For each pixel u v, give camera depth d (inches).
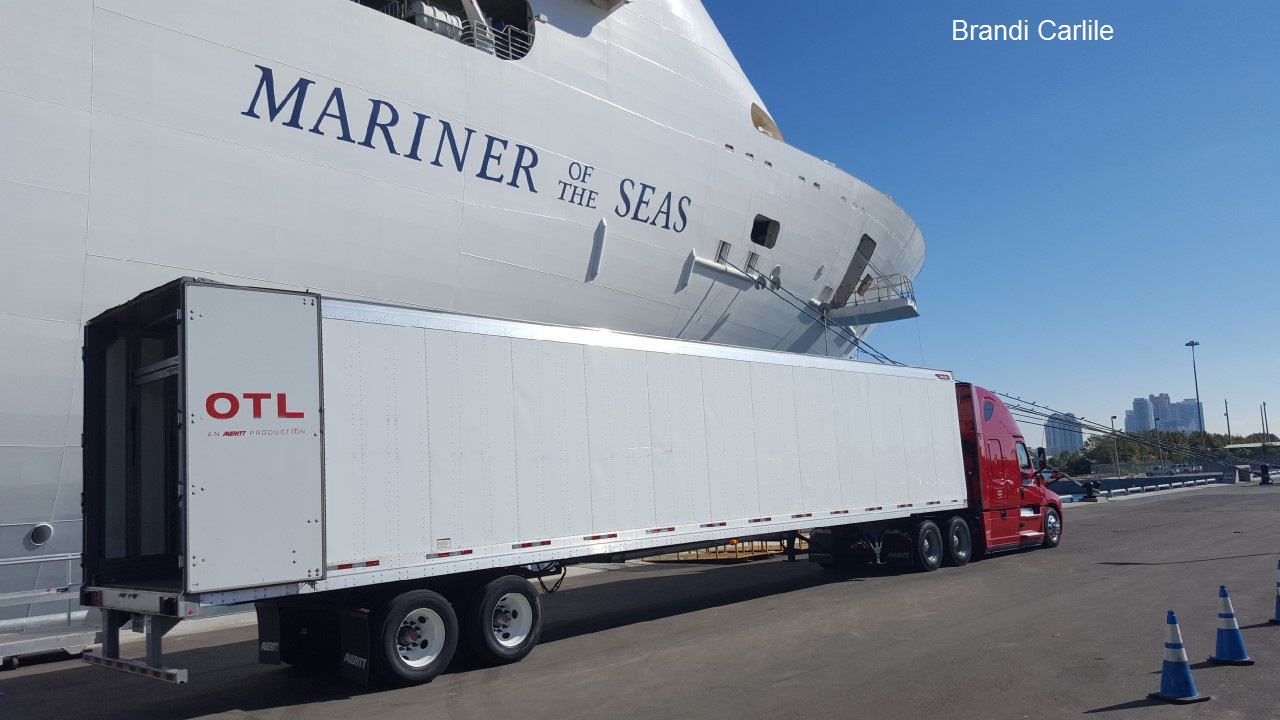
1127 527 864.3
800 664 296.8
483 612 315.3
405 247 502.3
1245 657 271.7
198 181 426.6
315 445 267.1
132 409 314.8
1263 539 687.7
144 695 301.0
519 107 552.4
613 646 350.6
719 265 697.6
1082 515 1091.3
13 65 378.6
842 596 459.5
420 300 515.8
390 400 292.5
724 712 240.5
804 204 775.1
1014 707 233.1
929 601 427.8
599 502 357.4
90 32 397.1
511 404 329.4
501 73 544.1
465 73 526.0
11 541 396.2
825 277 834.2
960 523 587.2
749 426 437.1
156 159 414.3
